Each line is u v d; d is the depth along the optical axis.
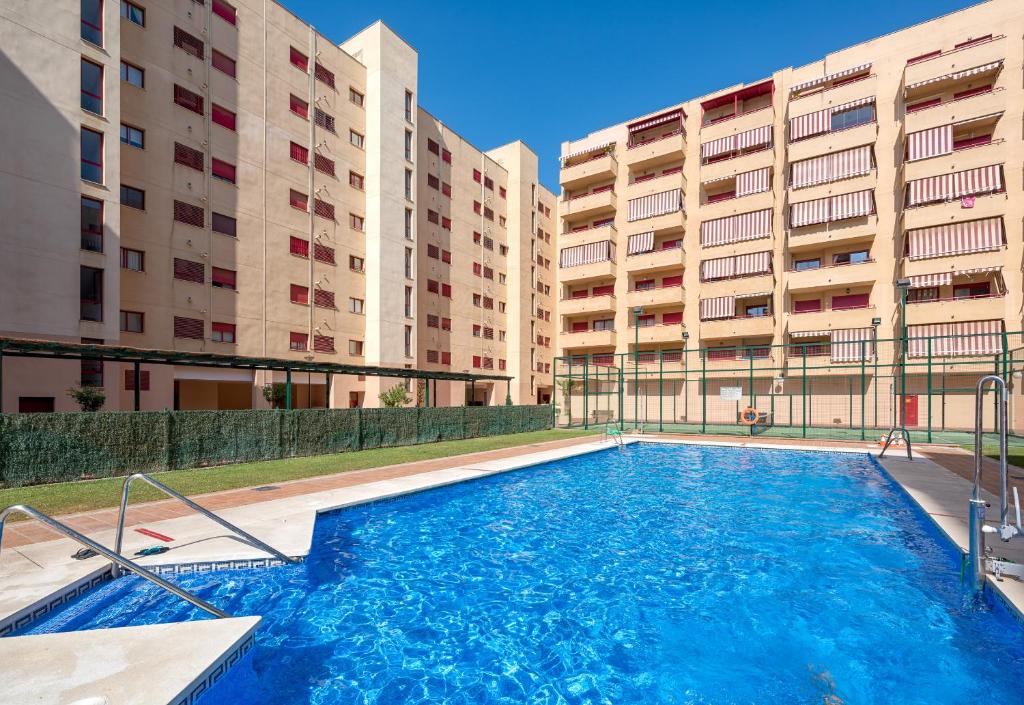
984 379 4.84
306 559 5.58
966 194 27.55
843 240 31.27
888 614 4.91
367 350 33.31
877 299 30.30
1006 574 4.65
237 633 3.35
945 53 29.05
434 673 3.99
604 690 3.79
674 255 36.84
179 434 11.70
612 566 6.30
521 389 48.69
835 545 7.09
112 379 19.66
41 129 17.98
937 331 28.11
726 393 24.98
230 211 26.05
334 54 32.22
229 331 25.73
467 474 11.08
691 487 11.38
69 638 3.21
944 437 22.08
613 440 20.62
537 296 52.62
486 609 5.09
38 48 18.05
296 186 29.47
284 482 9.92
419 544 7.11
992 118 27.66
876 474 12.99
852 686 3.81
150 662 2.93
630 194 39.91
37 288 17.67
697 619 4.89
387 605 5.15
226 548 5.58
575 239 41.78
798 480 12.28
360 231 33.47
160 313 22.92
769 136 34.34
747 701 3.62
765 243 33.94
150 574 3.81
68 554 5.16
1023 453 15.36
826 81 33.09
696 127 38.06
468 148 44.50
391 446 17.66
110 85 20.00
